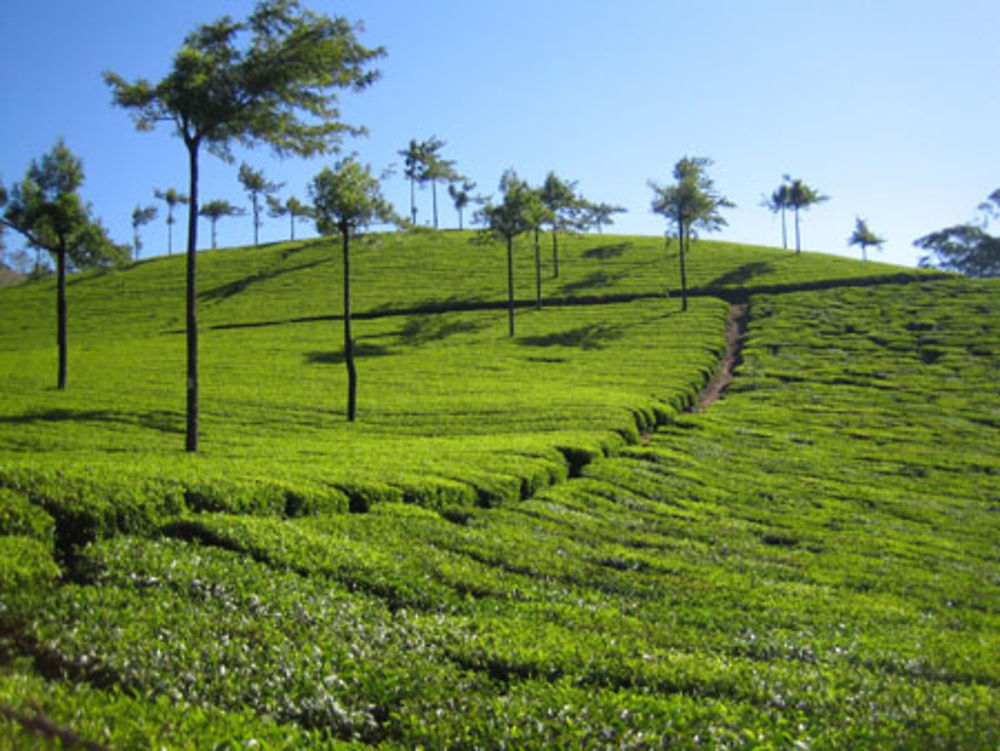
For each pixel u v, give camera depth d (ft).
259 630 39.27
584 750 30.30
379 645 40.24
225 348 219.41
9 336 259.60
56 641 34.78
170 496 57.77
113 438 115.75
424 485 77.00
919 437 143.84
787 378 193.77
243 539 53.31
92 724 26.43
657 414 148.97
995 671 45.29
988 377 187.42
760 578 64.90
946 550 82.99
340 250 393.09
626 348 215.92
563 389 165.89
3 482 51.37
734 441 136.67
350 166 141.49
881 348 217.97
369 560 53.52
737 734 31.81
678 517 86.84
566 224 318.24
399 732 32.45
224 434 123.65
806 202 355.77
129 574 44.50
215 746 26.94
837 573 70.18
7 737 23.09
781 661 43.73
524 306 275.80
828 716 34.94
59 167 155.02
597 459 109.91
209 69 98.58
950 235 454.40
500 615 47.34
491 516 75.20
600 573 60.39
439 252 376.07
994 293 268.82
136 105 100.01
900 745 31.35
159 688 32.42
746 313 265.34
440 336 235.20
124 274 369.30
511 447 104.68
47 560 44.09
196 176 105.29
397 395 159.22
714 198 252.83
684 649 44.96
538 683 37.01
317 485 70.85
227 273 357.20
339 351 215.72
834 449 134.72
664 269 326.24
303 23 99.45
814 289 290.35
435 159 432.25
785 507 97.81
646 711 33.65
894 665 44.91
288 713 32.53
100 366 191.21
